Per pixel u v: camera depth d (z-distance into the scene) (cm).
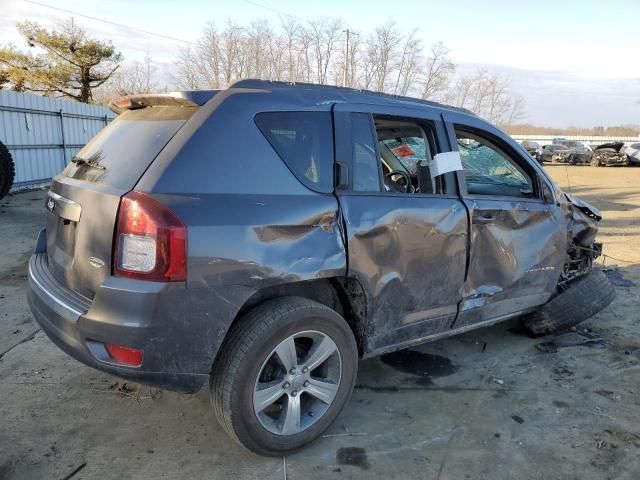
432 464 276
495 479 266
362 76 4025
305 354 284
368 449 288
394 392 351
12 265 643
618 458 283
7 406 320
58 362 380
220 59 3747
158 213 227
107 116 1888
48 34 3216
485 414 326
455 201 332
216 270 237
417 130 340
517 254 371
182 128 253
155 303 226
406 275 305
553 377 377
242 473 265
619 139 5141
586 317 431
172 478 260
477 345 431
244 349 248
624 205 1462
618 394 353
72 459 272
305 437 278
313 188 275
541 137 5209
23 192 1420
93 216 247
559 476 269
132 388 346
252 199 251
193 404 329
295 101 282
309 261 262
